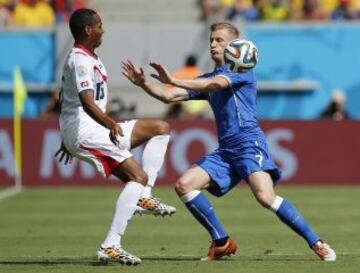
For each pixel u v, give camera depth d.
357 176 65.06
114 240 30.69
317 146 64.88
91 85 30.38
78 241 39.84
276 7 84.12
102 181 65.12
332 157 65.00
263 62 80.00
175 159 64.38
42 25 84.12
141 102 80.56
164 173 64.50
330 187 64.06
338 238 39.84
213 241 32.69
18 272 29.98
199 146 64.38
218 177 32.19
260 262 31.78
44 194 60.59
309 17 84.12
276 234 41.56
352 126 64.94
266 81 80.12
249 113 32.19
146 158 32.69
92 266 31.05
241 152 31.97
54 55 80.31
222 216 48.97
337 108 72.44
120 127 30.12
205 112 76.44
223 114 32.22
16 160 64.50
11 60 80.44
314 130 64.94
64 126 31.44
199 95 32.72
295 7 85.88
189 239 40.09
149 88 31.16
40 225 45.75
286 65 80.06
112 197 58.66
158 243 38.78
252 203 55.44
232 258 33.22
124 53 80.62
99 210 52.06
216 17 80.75
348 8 84.75
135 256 33.41
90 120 31.28
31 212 51.28
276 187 64.00
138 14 86.75
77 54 30.66
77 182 65.12
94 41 31.08
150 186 32.62
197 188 32.19
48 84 80.06
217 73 32.38
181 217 48.81
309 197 57.75
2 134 65.00
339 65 80.06
